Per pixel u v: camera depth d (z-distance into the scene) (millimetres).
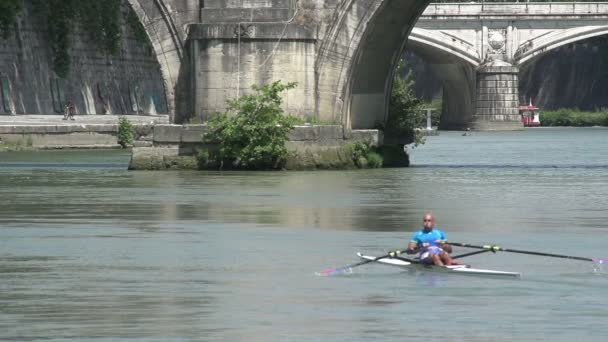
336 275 53938
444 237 55688
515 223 70375
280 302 48500
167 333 43656
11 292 50188
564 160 137875
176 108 105250
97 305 47875
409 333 43625
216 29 102312
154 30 104938
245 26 102062
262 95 101750
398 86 123312
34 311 46906
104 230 67000
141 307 47594
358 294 49969
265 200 81062
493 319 45625
